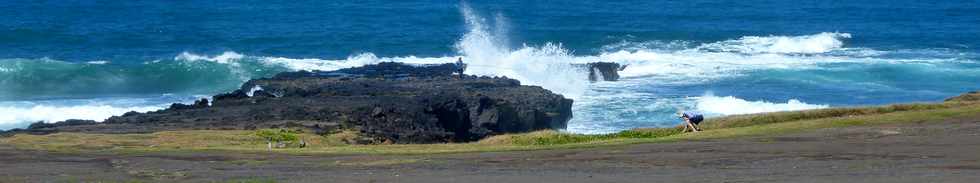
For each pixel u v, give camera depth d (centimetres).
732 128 3675
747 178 2089
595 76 7175
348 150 3300
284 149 3441
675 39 10388
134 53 9406
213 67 7500
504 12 13500
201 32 10938
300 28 11344
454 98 5278
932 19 12738
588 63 7319
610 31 11112
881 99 6675
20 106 6091
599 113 5969
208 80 7362
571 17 12850
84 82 7162
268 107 5194
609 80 7200
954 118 3541
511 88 5891
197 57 8438
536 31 11169
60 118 5806
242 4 14475
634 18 12731
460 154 2956
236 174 2428
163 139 4122
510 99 5466
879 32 11081
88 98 6562
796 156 2491
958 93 6919
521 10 13838
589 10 13888
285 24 11788
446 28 11488
